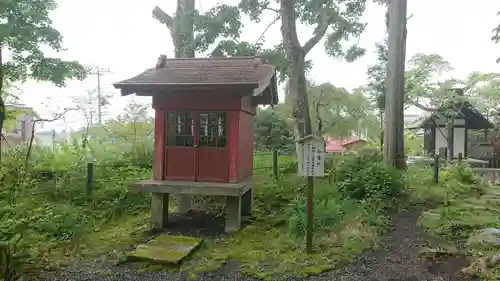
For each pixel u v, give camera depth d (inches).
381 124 808.9
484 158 863.7
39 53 380.5
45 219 281.1
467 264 222.4
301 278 209.3
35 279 206.5
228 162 300.2
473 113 853.2
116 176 434.6
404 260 234.1
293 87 522.3
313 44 523.2
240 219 309.3
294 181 448.5
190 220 330.6
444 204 361.7
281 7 501.7
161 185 292.0
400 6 509.0
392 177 396.2
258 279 209.9
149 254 237.6
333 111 773.3
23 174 384.5
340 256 237.6
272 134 744.3
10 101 474.3
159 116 307.6
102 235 287.6
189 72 313.1
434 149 875.4
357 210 323.6
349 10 548.7
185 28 479.2
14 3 331.0
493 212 327.3
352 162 456.1
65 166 440.5
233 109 297.0
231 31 492.4
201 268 223.1
